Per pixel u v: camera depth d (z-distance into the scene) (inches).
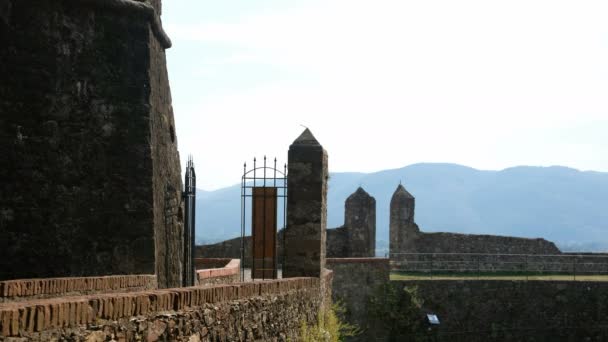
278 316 451.5
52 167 488.4
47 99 490.0
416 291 1289.4
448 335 1299.2
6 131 478.3
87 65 502.6
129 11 516.7
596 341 1347.2
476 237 1553.9
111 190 502.0
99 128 502.6
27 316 208.8
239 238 1387.8
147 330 261.3
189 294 296.2
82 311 229.9
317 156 660.1
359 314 1247.5
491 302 1331.2
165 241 561.0
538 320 1346.0
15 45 484.1
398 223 1542.8
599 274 1530.5
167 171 578.9
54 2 494.3
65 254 486.6
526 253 1562.5
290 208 659.4
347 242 1524.4
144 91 516.7
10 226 475.2
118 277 426.9
